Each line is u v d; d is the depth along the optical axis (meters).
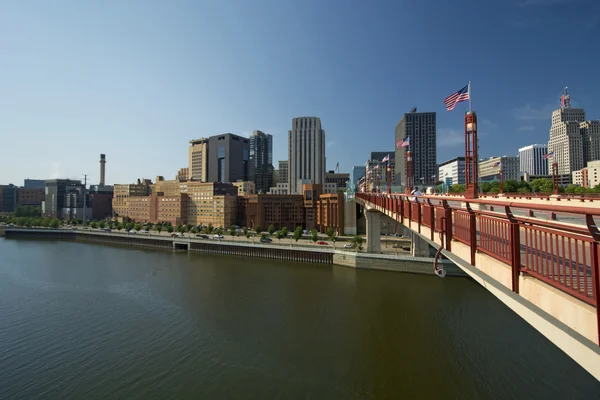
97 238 137.12
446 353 35.47
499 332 40.06
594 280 6.42
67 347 37.69
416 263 70.56
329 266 81.69
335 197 123.19
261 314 47.28
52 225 152.25
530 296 8.91
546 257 8.21
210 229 129.88
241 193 196.38
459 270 66.12
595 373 7.10
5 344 38.47
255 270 77.56
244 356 35.53
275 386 30.39
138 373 32.44
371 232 80.88
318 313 47.41
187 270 77.75
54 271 76.25
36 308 50.41
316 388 30.11
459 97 27.78
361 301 52.28
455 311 47.06
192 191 159.12
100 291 59.34
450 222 15.39
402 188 150.62
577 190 82.19
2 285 63.47
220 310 49.12
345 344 37.91
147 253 104.88
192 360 34.81
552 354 34.81
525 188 99.31
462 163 179.38
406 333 40.25
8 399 28.64
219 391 29.70
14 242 131.12
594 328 6.63
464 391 29.22
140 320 45.41
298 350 36.69
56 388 30.12
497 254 10.79
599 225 22.89
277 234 112.31
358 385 30.42
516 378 30.91
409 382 30.69
